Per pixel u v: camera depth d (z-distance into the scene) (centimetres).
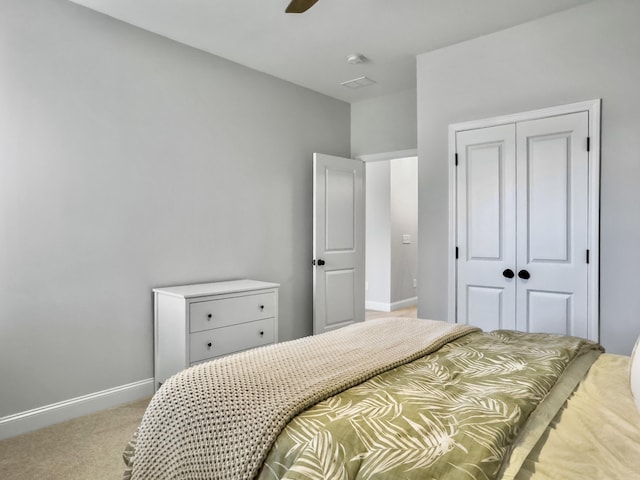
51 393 258
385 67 373
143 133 302
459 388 126
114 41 287
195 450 109
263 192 386
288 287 410
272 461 99
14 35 245
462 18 288
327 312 425
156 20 290
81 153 271
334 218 430
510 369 140
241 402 112
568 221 278
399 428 98
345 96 451
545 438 103
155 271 309
